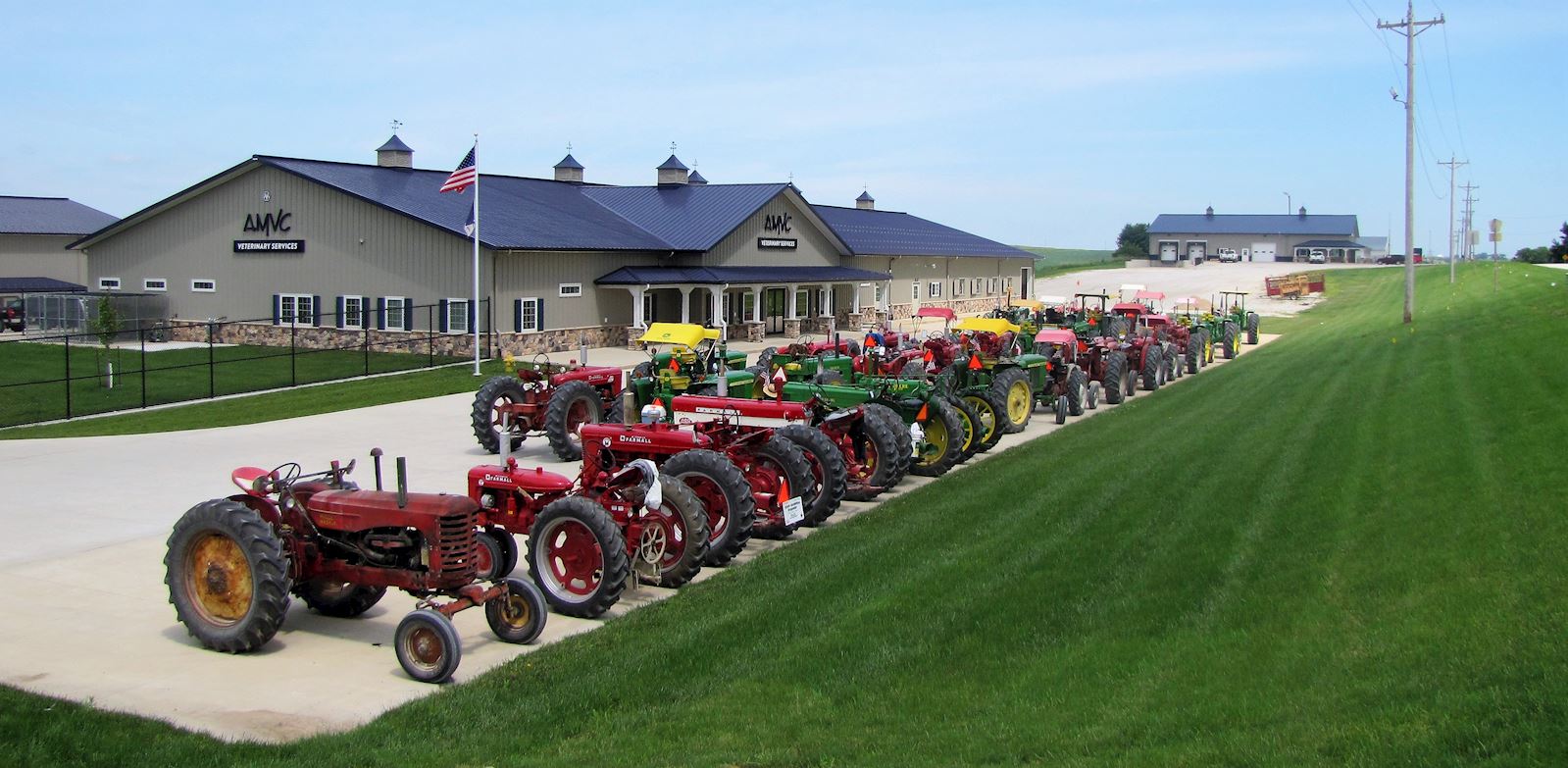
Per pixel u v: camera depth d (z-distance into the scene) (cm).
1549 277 4784
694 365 1766
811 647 830
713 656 823
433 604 820
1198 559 1012
